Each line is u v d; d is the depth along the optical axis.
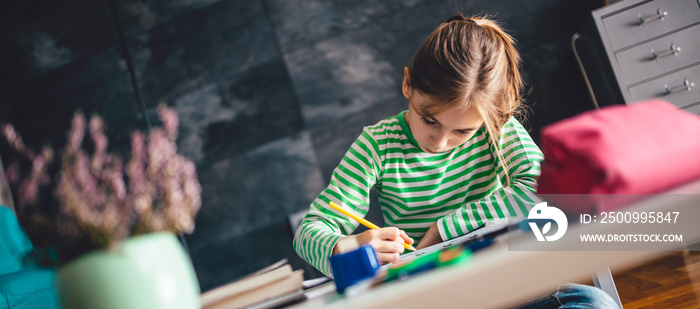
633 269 2.09
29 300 1.41
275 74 2.76
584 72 2.57
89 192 0.50
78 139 0.53
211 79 2.78
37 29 2.86
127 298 0.48
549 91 2.63
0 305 1.35
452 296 0.36
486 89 1.00
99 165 0.52
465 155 1.20
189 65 2.79
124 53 2.82
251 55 2.77
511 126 1.18
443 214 1.23
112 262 0.49
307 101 2.74
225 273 2.72
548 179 0.50
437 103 0.99
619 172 0.44
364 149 1.21
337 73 2.73
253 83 2.77
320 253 0.93
